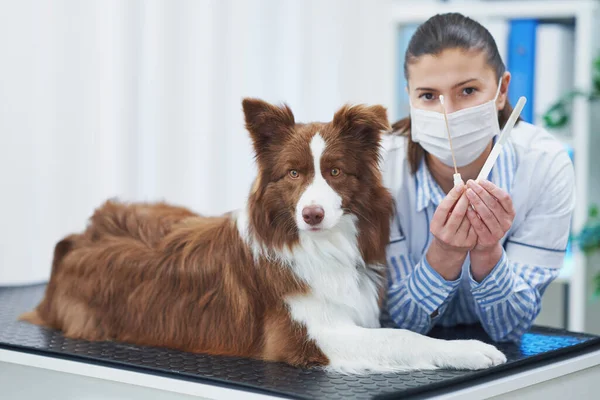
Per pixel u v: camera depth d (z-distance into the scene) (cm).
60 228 291
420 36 184
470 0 329
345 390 141
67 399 171
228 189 342
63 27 286
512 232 198
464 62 177
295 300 166
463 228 162
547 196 192
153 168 319
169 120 321
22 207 278
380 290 181
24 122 276
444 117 178
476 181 161
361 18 374
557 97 308
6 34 270
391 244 195
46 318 202
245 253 172
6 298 239
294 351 162
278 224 168
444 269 175
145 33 312
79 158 294
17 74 274
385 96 355
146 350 174
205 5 328
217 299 174
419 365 157
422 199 195
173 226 195
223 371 155
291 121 172
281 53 354
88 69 294
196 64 329
